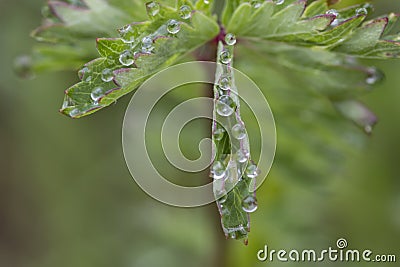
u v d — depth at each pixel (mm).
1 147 457
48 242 459
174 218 366
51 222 455
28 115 448
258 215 311
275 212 317
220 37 238
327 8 238
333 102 270
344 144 295
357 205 366
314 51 258
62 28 253
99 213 439
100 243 428
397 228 361
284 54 259
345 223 363
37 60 273
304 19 236
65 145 448
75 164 449
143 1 248
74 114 227
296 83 272
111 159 442
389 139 365
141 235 407
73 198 450
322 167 299
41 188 459
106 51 230
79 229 444
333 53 250
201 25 235
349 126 292
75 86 228
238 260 302
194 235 359
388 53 237
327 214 355
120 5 251
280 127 291
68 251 438
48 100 442
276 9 237
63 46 263
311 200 336
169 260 366
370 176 367
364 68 262
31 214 468
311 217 336
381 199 365
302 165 299
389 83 362
